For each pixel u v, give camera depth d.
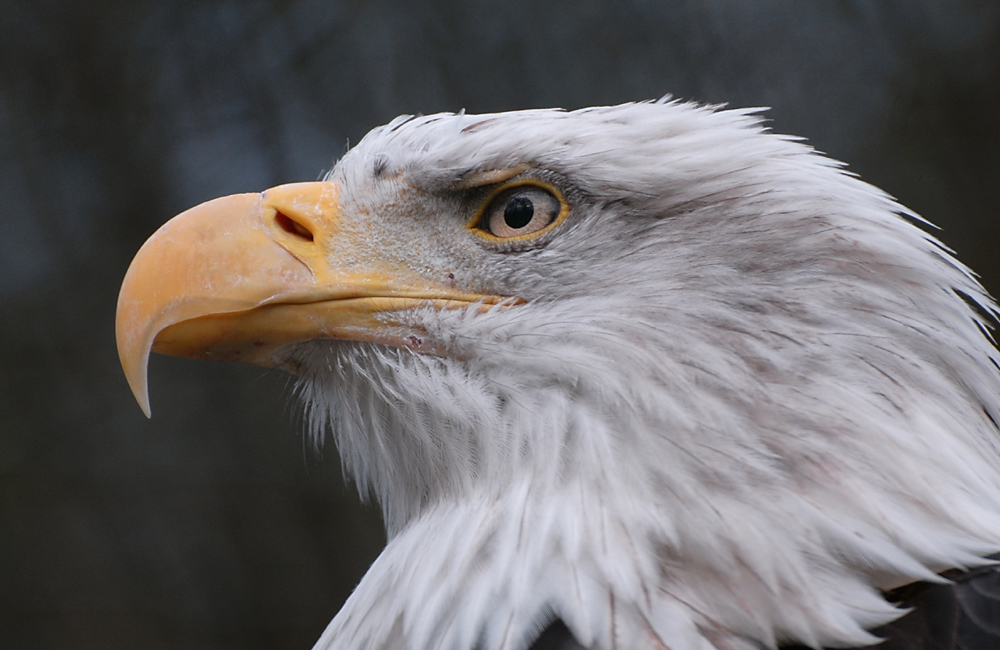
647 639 2.48
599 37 3.46
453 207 2.53
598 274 2.52
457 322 2.52
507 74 3.46
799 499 2.49
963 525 2.49
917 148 3.51
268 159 3.50
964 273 2.53
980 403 2.51
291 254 2.54
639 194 2.52
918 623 2.49
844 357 2.50
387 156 2.54
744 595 2.49
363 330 2.53
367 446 2.54
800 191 2.51
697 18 3.45
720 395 2.50
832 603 2.49
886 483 2.49
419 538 2.52
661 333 2.51
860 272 2.51
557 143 2.52
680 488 2.49
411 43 3.51
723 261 2.51
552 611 2.49
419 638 2.50
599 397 2.50
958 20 3.49
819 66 3.46
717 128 2.52
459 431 2.52
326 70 3.53
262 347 2.54
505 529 2.50
